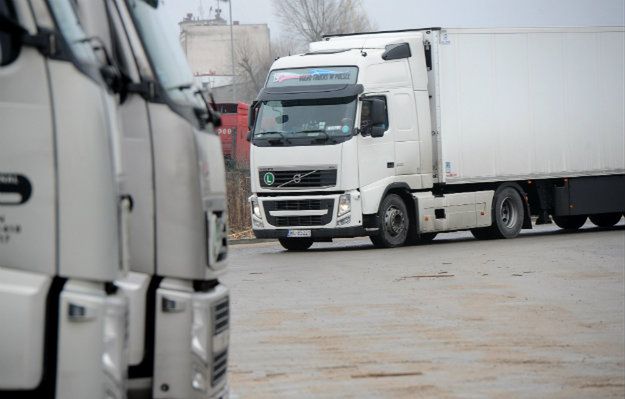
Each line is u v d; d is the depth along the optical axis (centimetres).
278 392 2462
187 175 1791
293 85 6438
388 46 6562
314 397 2405
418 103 6644
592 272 4856
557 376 2608
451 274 4859
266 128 6431
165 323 1778
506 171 7038
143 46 1814
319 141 6325
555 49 7294
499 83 7006
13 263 1459
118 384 1475
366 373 2670
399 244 6550
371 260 5656
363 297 4119
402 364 2780
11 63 1455
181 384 1777
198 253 1791
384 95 6469
